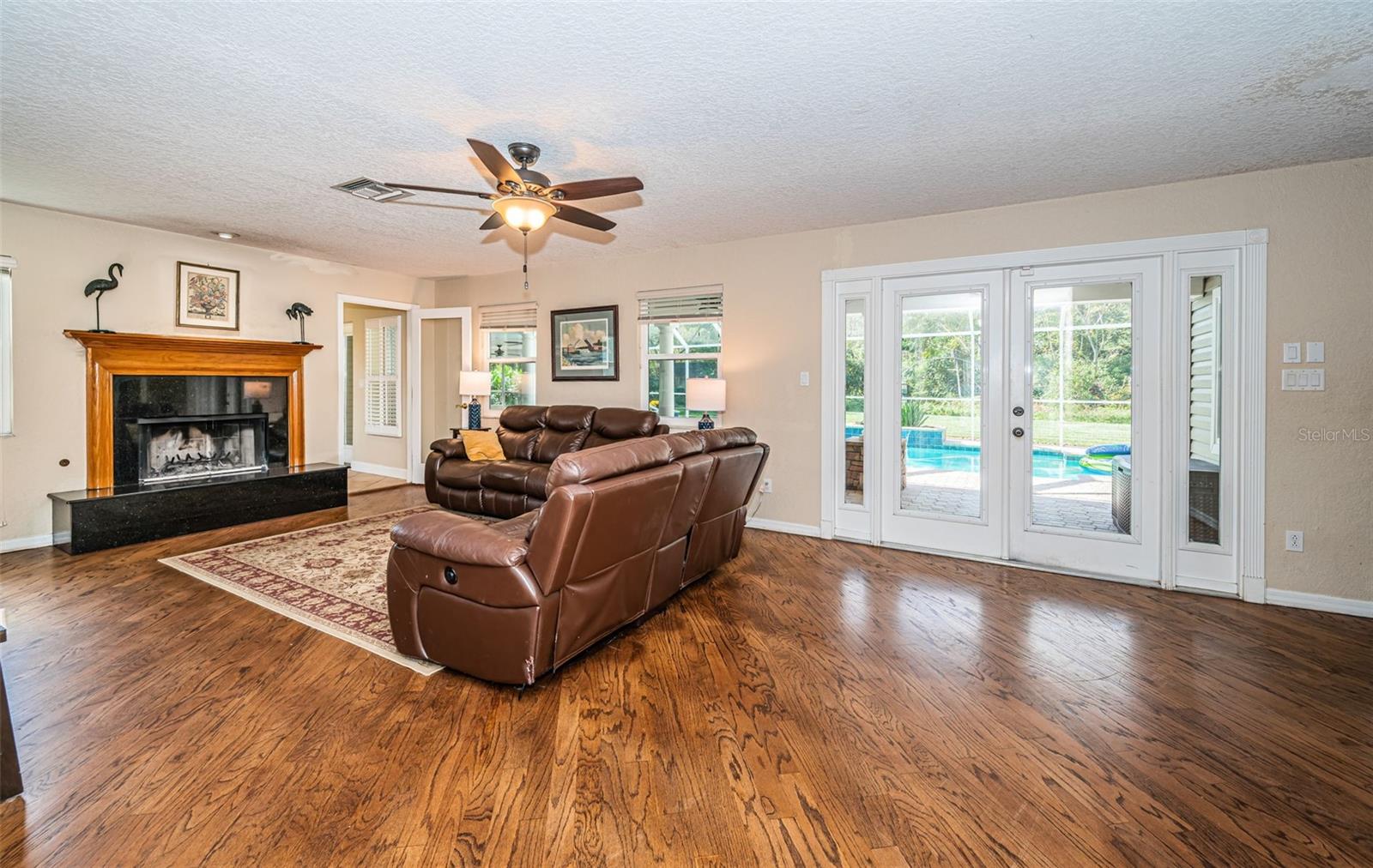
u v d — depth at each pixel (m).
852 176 3.29
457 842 1.49
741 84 2.28
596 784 1.72
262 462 5.27
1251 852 1.47
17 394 3.97
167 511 4.31
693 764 1.81
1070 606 3.13
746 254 4.77
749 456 3.37
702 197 3.66
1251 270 3.19
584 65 2.14
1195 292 3.34
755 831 1.54
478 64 2.14
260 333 5.22
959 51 2.05
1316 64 2.15
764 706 2.14
